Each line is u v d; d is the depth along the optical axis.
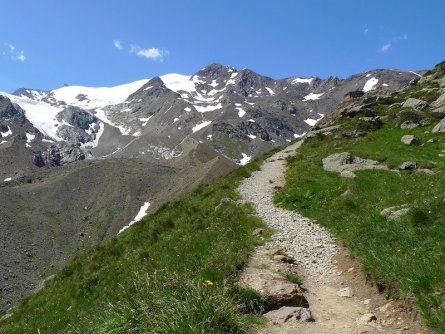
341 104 78.06
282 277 14.59
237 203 27.08
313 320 11.91
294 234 20.52
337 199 25.08
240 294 12.28
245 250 17.09
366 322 11.69
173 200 37.56
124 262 23.83
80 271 27.77
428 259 12.66
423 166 29.52
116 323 9.77
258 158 55.94
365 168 30.97
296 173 35.66
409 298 11.84
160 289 10.42
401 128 45.41
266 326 11.39
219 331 9.25
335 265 16.58
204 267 15.51
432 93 56.34
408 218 16.48
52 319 22.06
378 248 15.41
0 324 28.33
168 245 22.11
